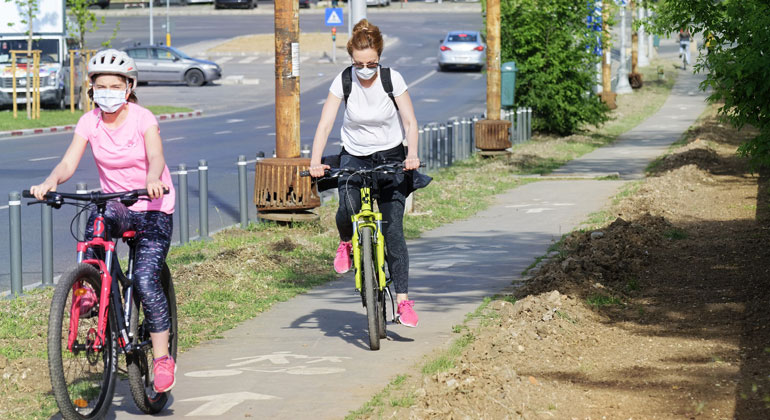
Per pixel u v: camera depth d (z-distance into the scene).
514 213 36.56
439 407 13.71
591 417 13.74
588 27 71.81
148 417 13.83
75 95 93.12
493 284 23.66
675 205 36.00
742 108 27.62
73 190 41.34
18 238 22.77
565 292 21.72
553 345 17.55
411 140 16.88
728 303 20.70
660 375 15.78
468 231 32.53
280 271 25.50
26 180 44.72
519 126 68.31
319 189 18.17
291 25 33.31
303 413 13.85
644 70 150.12
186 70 116.50
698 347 17.44
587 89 72.75
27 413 14.02
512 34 69.62
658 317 19.89
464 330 18.86
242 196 32.91
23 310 20.88
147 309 13.38
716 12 31.80
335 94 17.00
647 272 24.34
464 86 113.25
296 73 33.44
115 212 13.34
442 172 49.97
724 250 26.70
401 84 16.88
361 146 17.20
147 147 13.52
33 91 81.12
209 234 31.72
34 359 16.75
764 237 28.23
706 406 14.09
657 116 92.31
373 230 17.27
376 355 17.19
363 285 17.42
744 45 26.91
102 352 13.00
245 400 14.55
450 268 25.95
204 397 14.76
